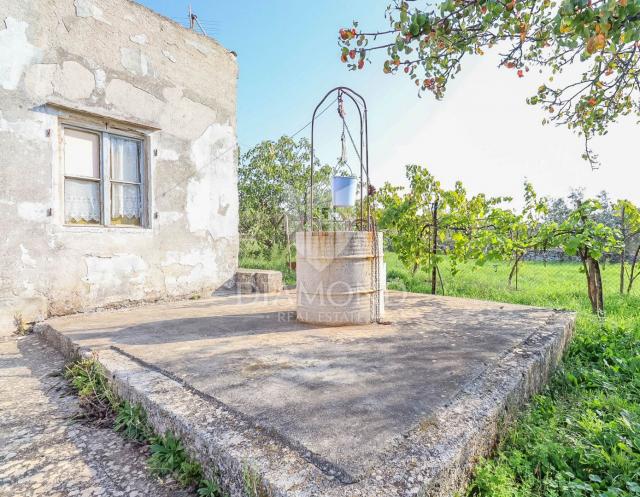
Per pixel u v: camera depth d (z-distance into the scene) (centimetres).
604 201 1388
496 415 171
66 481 148
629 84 355
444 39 251
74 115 404
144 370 217
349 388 186
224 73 579
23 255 365
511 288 695
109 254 434
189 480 146
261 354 243
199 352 247
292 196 1199
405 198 767
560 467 166
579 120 387
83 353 258
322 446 133
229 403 169
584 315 447
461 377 202
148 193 480
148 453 167
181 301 490
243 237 1145
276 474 119
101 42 424
